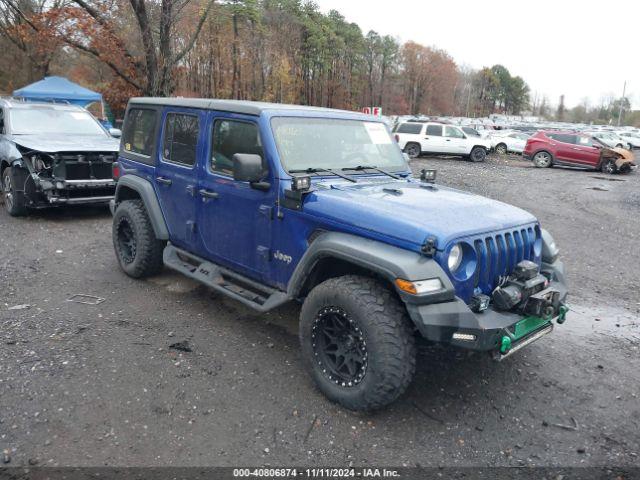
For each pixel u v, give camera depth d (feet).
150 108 17.56
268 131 13.02
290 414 11.06
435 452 10.11
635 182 62.18
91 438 9.99
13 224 27.04
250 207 13.50
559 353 14.83
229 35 147.95
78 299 16.92
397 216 10.83
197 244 15.70
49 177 27.20
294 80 188.55
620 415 11.78
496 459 10.00
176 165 16.11
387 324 10.29
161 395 11.54
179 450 9.78
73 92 63.26
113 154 28.04
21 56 104.32
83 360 12.86
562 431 11.03
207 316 15.97
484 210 12.25
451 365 13.62
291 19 191.01
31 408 10.78
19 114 30.78
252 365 13.06
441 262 10.21
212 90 151.74
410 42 309.83
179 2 52.11
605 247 28.12
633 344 15.70
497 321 10.66
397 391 10.44
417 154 81.66
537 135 78.13
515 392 12.50
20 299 16.72
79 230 26.35
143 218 17.89
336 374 11.37
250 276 14.12
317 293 11.32
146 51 50.85
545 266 13.23
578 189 52.85
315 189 12.42
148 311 16.17
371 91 270.46
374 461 9.75
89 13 50.67
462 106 395.96
